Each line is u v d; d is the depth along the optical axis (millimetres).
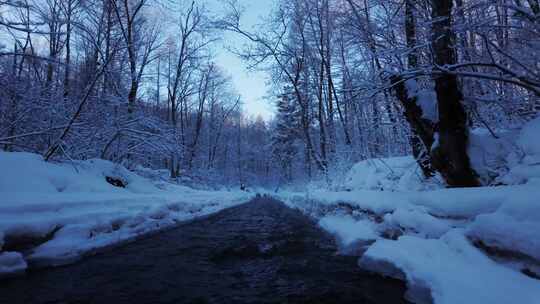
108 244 6086
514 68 5195
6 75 7953
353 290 4059
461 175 5395
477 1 5137
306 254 6180
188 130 33531
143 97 15578
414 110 6199
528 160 4566
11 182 6066
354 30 6723
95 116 10062
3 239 4203
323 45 16703
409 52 5273
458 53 5688
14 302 3588
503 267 3062
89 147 10562
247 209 17453
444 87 5297
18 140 8977
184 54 24609
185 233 8609
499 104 5582
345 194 8828
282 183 46250
